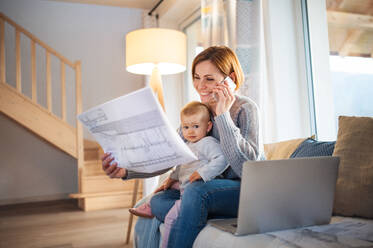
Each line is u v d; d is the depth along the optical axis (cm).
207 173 117
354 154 119
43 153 427
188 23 396
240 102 125
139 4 452
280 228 95
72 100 441
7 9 417
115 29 461
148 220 141
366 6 186
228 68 127
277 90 227
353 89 197
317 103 223
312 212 100
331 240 86
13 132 415
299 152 145
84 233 250
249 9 221
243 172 86
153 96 84
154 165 104
